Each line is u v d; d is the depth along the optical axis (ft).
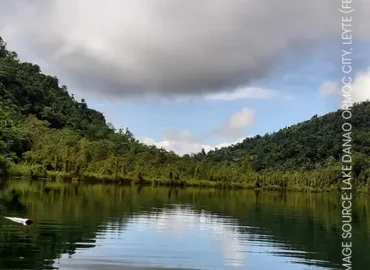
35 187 228.02
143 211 149.48
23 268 68.39
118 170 378.73
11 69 615.57
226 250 90.68
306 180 431.84
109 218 125.29
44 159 357.82
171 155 488.44
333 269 79.30
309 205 223.10
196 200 216.95
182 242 96.68
